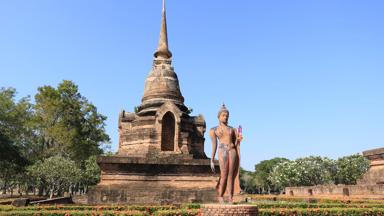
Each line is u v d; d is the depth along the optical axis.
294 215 18.50
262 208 20.62
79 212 17.47
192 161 30.80
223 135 14.16
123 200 28.39
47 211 17.92
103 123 73.44
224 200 13.70
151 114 35.97
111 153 75.31
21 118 61.88
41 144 65.31
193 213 17.45
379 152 30.78
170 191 28.98
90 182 71.25
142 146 33.88
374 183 30.86
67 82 67.56
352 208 20.16
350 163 85.69
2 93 60.66
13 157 45.59
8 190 86.69
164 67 38.38
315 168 80.94
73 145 65.44
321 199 27.16
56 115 65.44
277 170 91.88
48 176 51.19
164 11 40.47
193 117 38.00
